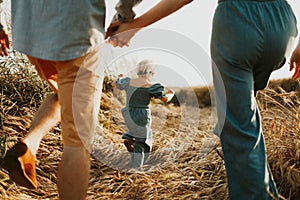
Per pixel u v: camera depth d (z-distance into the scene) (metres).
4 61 3.79
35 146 2.17
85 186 1.90
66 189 1.87
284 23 1.95
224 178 2.88
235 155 1.98
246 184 1.97
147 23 2.08
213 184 2.87
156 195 2.68
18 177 2.12
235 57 1.92
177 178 2.95
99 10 1.87
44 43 1.83
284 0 2.00
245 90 1.95
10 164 2.07
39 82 3.80
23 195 2.57
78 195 1.89
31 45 1.87
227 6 1.93
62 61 1.84
